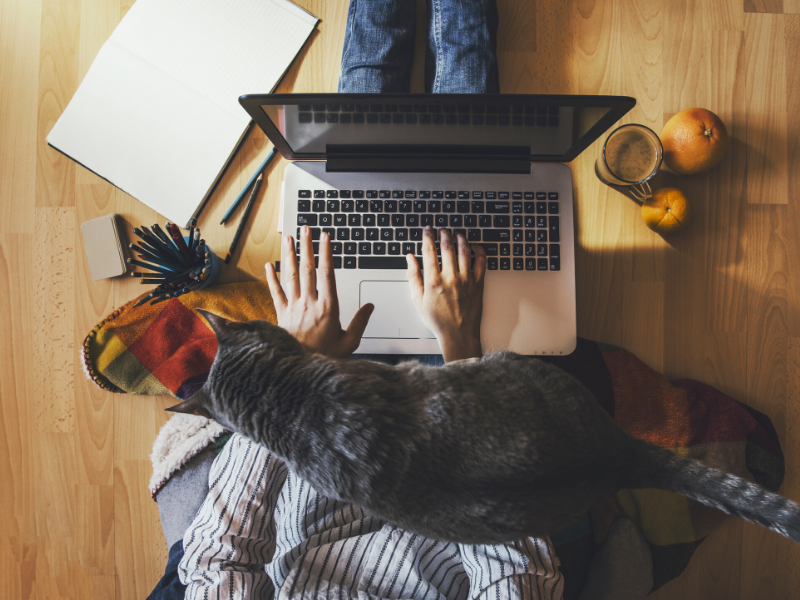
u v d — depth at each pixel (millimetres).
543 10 886
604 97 565
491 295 782
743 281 879
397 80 842
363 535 809
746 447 849
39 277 876
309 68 872
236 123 859
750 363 877
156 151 861
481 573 728
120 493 875
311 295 721
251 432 524
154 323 887
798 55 883
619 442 561
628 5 885
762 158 880
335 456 491
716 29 883
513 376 555
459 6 839
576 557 877
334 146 723
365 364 554
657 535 869
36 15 875
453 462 480
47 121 877
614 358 869
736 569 860
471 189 778
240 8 872
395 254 779
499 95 559
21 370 876
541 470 487
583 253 873
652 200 809
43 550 871
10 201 876
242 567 701
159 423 883
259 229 878
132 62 865
